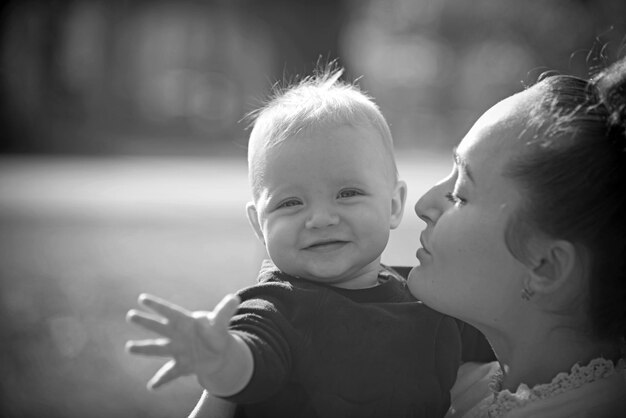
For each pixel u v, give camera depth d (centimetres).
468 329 265
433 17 4453
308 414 234
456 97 4428
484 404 226
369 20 4794
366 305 242
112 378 653
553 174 206
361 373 235
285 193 247
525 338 222
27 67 3284
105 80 3503
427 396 242
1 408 586
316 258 245
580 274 209
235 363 200
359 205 248
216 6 3712
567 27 3297
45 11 3312
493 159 217
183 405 606
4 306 873
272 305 233
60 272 1059
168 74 3897
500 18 3853
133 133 3538
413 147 3509
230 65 3862
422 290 229
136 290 957
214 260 1151
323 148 247
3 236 1336
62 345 733
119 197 1817
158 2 3644
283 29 2570
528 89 228
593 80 222
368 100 273
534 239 211
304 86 291
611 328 210
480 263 219
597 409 208
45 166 2547
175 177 2255
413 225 1251
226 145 3506
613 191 204
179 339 188
